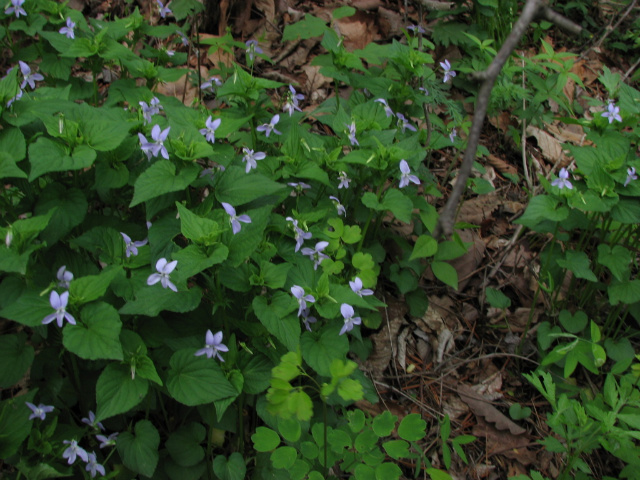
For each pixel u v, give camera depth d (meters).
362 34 1.11
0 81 0.53
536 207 0.64
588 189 0.65
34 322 0.47
